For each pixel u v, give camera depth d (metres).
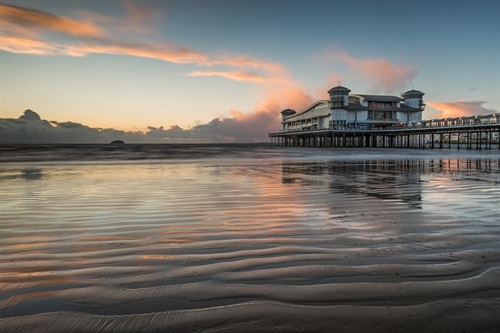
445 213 6.38
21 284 3.23
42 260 3.92
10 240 4.77
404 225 5.44
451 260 3.78
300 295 2.92
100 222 5.85
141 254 4.09
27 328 2.46
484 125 44.31
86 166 20.12
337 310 2.66
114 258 3.96
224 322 2.49
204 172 15.76
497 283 3.16
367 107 72.62
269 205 7.34
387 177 13.21
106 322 2.53
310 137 91.69
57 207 7.32
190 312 2.65
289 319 2.53
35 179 13.06
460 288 3.06
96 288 3.12
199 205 7.41
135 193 9.27
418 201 7.75
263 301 2.82
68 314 2.65
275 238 4.71
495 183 11.11
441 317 2.57
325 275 3.36
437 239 4.62
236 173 15.19
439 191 9.33
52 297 2.95
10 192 9.62
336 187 10.30
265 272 3.45
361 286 3.10
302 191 9.48
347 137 78.69
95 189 10.16
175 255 4.03
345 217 6.08
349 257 3.89
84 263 3.80
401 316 2.58
